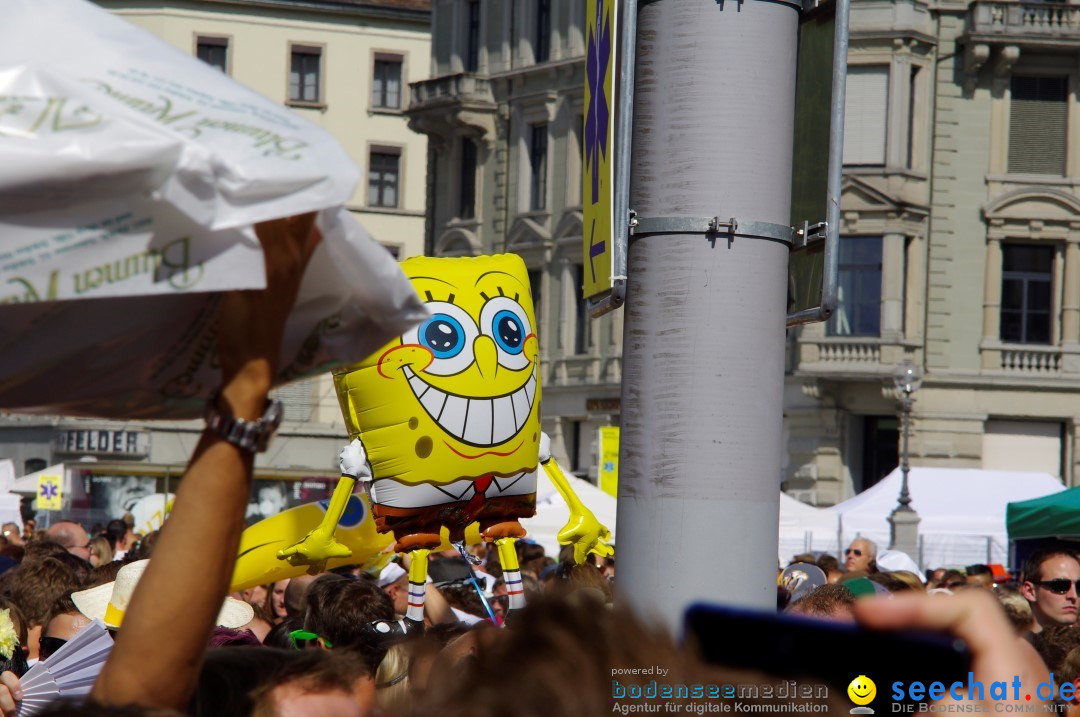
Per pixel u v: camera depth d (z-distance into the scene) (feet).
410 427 33.94
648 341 25.76
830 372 212.02
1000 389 213.87
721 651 7.94
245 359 12.75
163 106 11.82
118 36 12.48
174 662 12.48
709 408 25.22
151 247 11.35
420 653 18.53
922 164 214.90
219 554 12.62
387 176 342.64
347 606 31.91
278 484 208.95
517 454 35.17
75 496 207.72
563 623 7.72
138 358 13.37
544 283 250.57
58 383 13.47
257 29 336.49
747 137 25.45
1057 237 214.48
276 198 11.60
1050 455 216.13
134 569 36.58
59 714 10.48
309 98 339.16
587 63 29.12
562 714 7.36
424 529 34.50
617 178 25.63
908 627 8.42
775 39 25.77
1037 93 215.92
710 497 25.07
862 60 212.23
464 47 266.57
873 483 218.38
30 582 45.60
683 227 25.44
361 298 13.71
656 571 25.11
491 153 262.06
